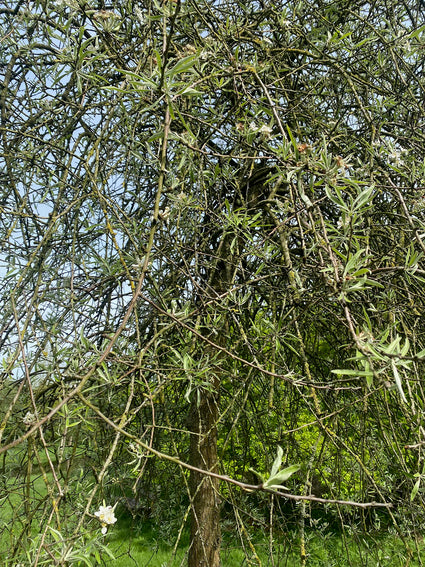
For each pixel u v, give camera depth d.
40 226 2.35
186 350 1.79
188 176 2.27
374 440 2.44
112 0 2.29
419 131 2.30
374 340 0.98
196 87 1.86
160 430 2.70
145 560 3.22
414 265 1.37
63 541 1.13
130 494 3.45
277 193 2.80
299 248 2.49
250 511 2.59
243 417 2.81
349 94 2.77
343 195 2.28
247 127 1.79
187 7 2.09
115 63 2.03
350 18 2.69
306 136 2.71
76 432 1.86
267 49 2.12
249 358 2.70
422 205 1.73
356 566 2.78
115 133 2.28
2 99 2.13
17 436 1.97
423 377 2.08
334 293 1.10
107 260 2.16
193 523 2.56
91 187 2.01
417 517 2.06
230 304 2.16
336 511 2.34
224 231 1.98
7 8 2.19
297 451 2.68
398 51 2.28
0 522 1.80
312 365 2.88
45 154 2.24
